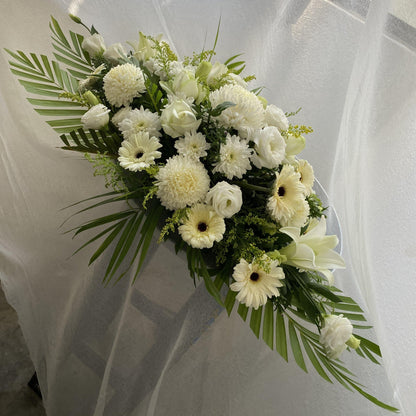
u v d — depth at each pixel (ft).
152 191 3.00
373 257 4.68
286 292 3.20
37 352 4.74
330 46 4.70
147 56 3.81
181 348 3.82
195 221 3.02
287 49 4.80
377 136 4.61
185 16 4.81
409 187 4.64
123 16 4.63
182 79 3.31
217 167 3.10
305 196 3.51
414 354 4.42
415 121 4.50
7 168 4.58
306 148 4.85
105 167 3.18
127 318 3.86
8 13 4.41
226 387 4.36
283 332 3.27
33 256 4.60
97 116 3.21
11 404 5.17
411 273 4.60
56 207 4.54
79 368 4.42
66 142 3.39
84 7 4.55
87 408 4.54
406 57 4.32
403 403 4.36
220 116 3.20
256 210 3.28
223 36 4.89
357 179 4.40
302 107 4.86
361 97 4.30
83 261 4.37
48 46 4.60
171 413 4.35
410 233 4.64
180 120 3.05
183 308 3.69
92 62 4.13
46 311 4.56
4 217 4.65
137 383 4.03
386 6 4.03
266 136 3.11
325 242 3.19
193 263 3.11
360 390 3.25
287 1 4.69
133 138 3.14
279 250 3.24
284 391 4.58
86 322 4.20
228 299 3.20
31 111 4.49
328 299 3.36
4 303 5.96
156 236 3.43
